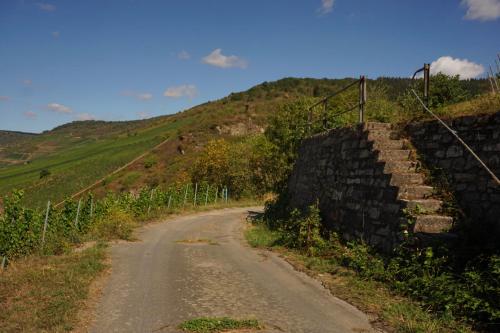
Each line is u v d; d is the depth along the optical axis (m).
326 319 5.48
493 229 6.43
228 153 38.41
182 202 25.36
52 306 5.62
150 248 10.91
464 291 5.37
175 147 66.00
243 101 104.94
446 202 7.22
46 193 52.44
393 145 8.82
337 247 9.38
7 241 9.52
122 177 55.44
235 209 25.31
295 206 14.95
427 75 8.88
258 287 7.08
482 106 7.63
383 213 8.08
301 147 15.80
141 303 6.09
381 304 5.92
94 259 8.80
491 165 6.74
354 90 22.05
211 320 5.32
